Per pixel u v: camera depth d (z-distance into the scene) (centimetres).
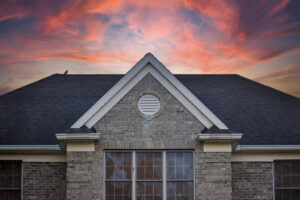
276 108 1814
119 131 1421
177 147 1416
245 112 1777
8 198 1547
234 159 1561
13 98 1877
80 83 2039
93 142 1406
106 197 1402
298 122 1719
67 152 1401
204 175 1409
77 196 1384
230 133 1391
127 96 1437
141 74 1444
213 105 1817
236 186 1548
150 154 1432
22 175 1552
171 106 1436
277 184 1568
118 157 1427
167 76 1432
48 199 1540
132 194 1406
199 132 1425
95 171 1403
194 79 2080
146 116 1427
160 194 1409
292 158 1566
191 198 1408
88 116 1408
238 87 1983
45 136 1617
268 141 1598
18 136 1612
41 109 1794
